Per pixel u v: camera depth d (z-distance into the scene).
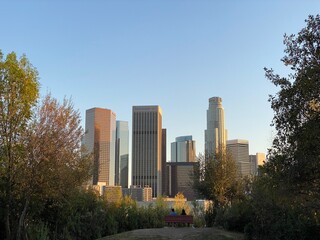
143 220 29.44
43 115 16.94
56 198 18.39
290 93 11.59
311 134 10.90
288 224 16.52
